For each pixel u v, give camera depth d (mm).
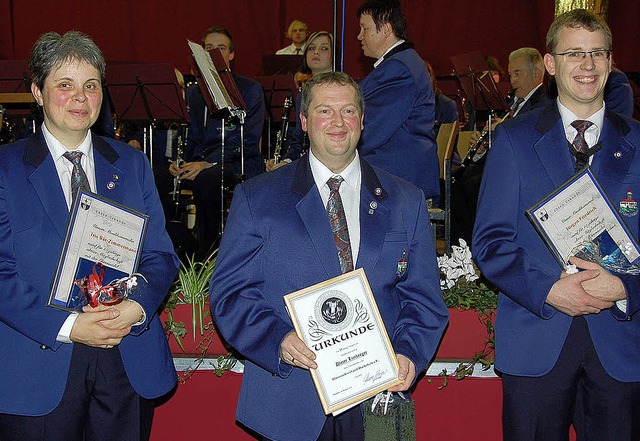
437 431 3465
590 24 2705
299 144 5352
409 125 4406
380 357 2533
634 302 2643
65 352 2580
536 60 6262
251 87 6043
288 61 7426
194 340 3406
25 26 9680
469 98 6570
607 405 2754
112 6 9789
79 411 2613
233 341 2602
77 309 2520
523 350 2791
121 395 2662
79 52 2523
